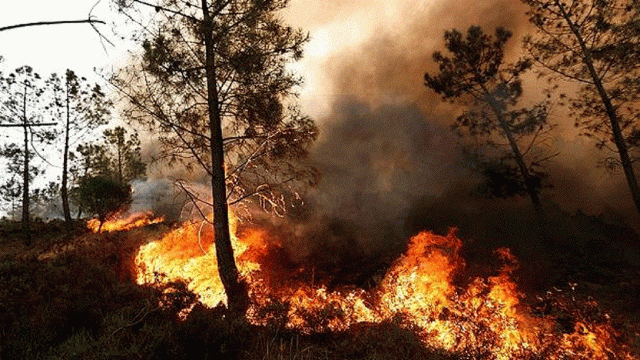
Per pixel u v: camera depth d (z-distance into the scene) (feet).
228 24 26.20
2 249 56.59
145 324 12.51
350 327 18.07
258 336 14.62
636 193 38.83
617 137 40.19
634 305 27.37
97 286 17.63
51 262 24.85
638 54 38.78
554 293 32.50
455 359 15.83
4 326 13.00
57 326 13.48
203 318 13.24
